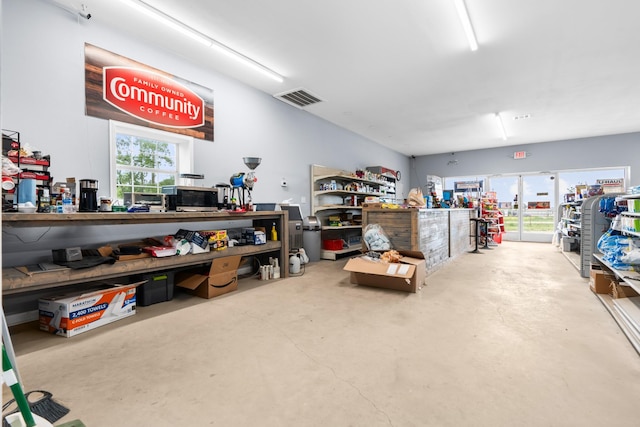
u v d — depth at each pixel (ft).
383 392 5.91
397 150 34.30
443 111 21.25
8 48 9.24
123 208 10.14
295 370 6.70
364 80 16.35
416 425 5.04
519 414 5.27
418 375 6.46
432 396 5.78
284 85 16.96
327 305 10.95
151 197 11.08
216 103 15.14
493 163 32.94
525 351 7.45
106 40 11.35
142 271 10.01
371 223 15.08
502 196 33.24
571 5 10.43
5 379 4.01
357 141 27.22
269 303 11.22
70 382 6.29
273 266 15.20
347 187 23.53
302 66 14.84
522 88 17.34
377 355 7.32
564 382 6.17
